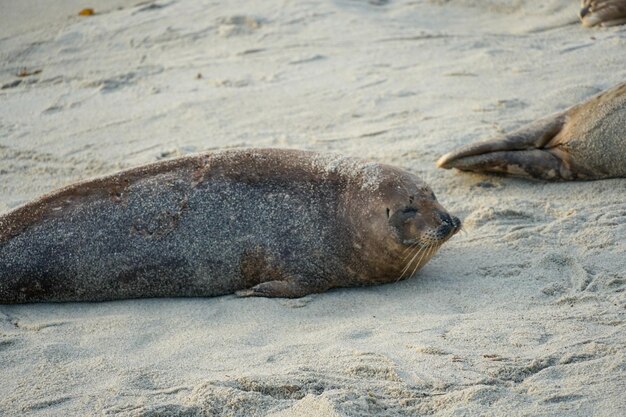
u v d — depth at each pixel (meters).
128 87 12.62
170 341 6.52
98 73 13.26
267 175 7.68
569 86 11.05
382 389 5.48
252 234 7.46
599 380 5.41
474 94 11.23
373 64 12.59
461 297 7.02
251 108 11.39
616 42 12.59
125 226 7.47
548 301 6.75
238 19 14.85
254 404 5.37
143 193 7.59
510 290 7.02
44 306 7.42
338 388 5.51
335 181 7.64
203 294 7.50
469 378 5.57
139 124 11.21
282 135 10.45
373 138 10.20
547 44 12.96
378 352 5.95
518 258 7.54
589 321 6.27
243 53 13.48
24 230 7.48
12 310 7.35
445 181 9.23
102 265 7.40
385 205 7.40
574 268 7.24
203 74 12.81
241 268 7.46
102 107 11.93
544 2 14.74
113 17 15.69
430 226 7.27
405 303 7.04
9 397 5.66
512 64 12.16
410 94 11.42
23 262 7.38
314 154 7.94
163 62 13.47
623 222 7.95
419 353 5.93
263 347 6.28
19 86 13.08
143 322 6.91
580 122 9.07
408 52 13.01
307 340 6.36
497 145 9.17
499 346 6.00
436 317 6.62
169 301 7.42
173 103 11.78
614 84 11.01
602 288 6.84
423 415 5.22
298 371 5.71
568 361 5.68
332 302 7.23
